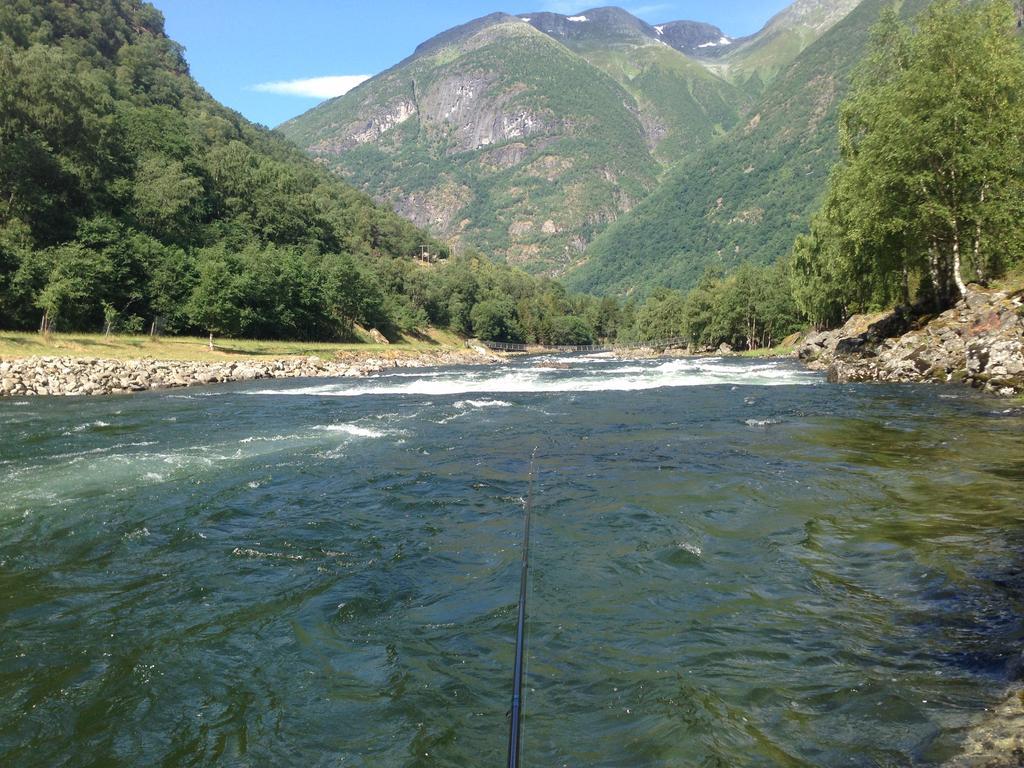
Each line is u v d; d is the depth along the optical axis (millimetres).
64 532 7562
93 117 65062
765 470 9875
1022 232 25500
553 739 3453
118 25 148500
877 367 24828
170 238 70812
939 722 3340
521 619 3924
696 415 17016
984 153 24812
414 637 4758
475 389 29656
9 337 39312
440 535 7301
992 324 22062
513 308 142250
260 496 9211
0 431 16438
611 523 7469
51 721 3748
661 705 3713
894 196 27375
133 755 3422
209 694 4031
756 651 4316
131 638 4816
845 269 36938
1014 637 4195
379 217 168125
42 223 54969
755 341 83062
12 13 106812
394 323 100625
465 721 3670
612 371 41531
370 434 15125
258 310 68312
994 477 8727
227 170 96938
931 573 5477
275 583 5910
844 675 3938
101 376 31359
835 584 5426
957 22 25953
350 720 3719
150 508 8594
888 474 9219
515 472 10547
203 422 18031
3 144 54406
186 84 158750
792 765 3117
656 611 5039
